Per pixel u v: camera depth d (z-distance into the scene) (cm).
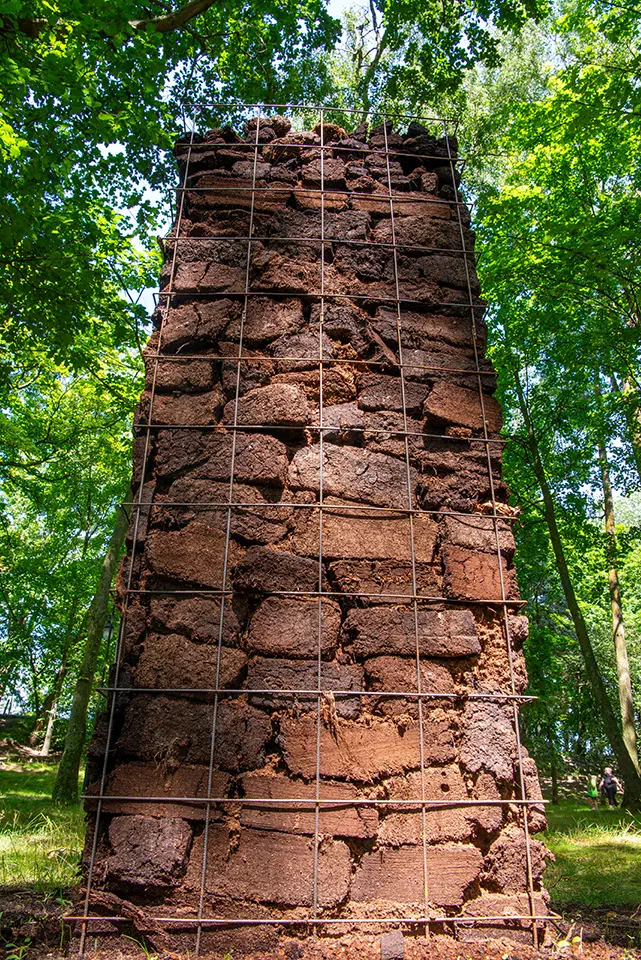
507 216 1114
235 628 271
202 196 354
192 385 309
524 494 1555
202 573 277
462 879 246
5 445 1291
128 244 1003
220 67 1062
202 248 338
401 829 249
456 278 350
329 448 303
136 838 239
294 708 260
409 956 227
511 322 1333
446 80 1081
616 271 947
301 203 354
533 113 1084
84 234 748
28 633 2391
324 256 346
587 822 1047
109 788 247
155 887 235
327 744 256
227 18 970
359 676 268
